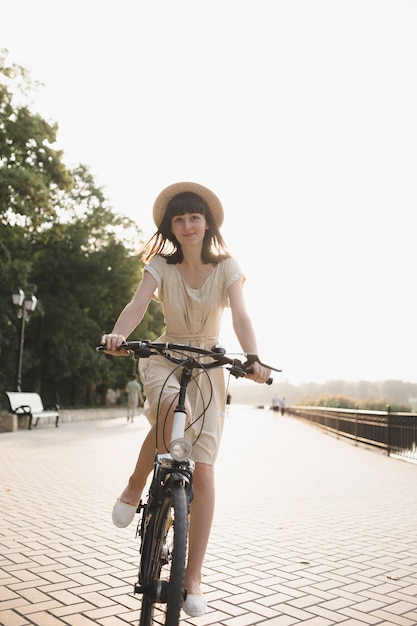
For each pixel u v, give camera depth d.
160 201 3.00
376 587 3.65
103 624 2.87
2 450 10.84
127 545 4.40
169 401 2.63
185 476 2.30
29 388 33.06
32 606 3.09
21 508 5.70
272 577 3.79
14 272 22.36
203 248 2.98
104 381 34.88
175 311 2.88
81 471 8.48
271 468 9.84
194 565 2.55
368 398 31.08
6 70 21.38
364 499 7.07
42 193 20.88
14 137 22.19
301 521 5.64
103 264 29.64
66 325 28.30
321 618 3.09
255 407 79.38
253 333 2.78
